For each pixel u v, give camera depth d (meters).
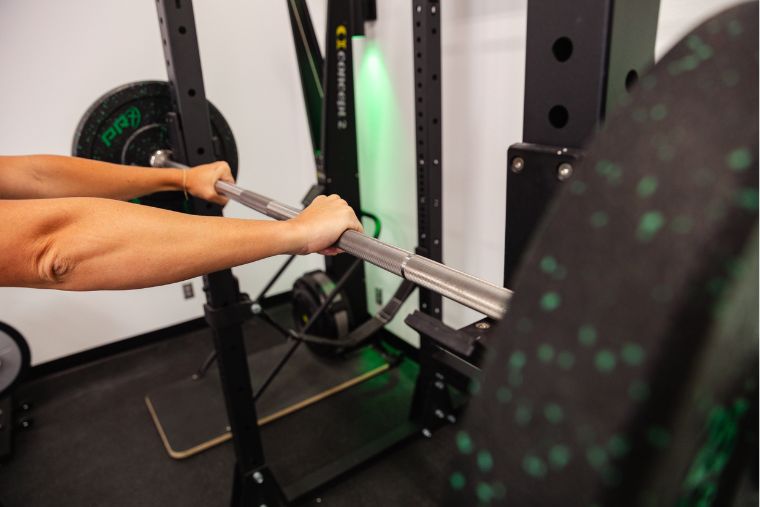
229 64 2.73
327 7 2.04
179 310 2.91
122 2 2.38
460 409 2.09
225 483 1.89
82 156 1.55
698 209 0.19
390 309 1.99
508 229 0.70
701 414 0.21
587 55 0.57
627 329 0.20
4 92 2.22
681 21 1.25
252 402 1.56
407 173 2.29
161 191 1.48
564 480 0.22
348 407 2.29
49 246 0.65
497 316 0.58
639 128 0.22
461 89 1.85
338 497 1.81
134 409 2.34
